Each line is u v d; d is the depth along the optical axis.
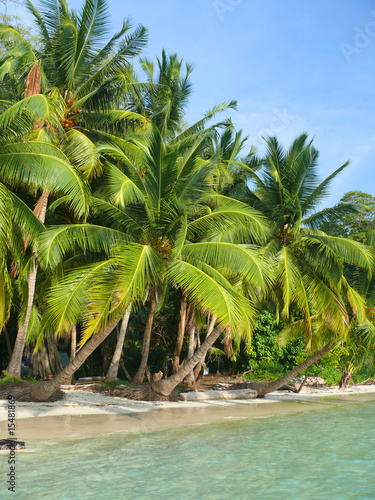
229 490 7.61
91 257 17.50
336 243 19.22
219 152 16.48
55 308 13.26
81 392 19.44
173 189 15.61
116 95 20.67
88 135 20.69
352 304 19.77
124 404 17.78
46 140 16.72
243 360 31.67
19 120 13.39
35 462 8.77
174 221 14.70
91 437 11.37
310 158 19.95
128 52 20.41
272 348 29.75
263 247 18.84
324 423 15.60
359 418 17.03
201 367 26.12
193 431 13.00
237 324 13.48
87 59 20.31
